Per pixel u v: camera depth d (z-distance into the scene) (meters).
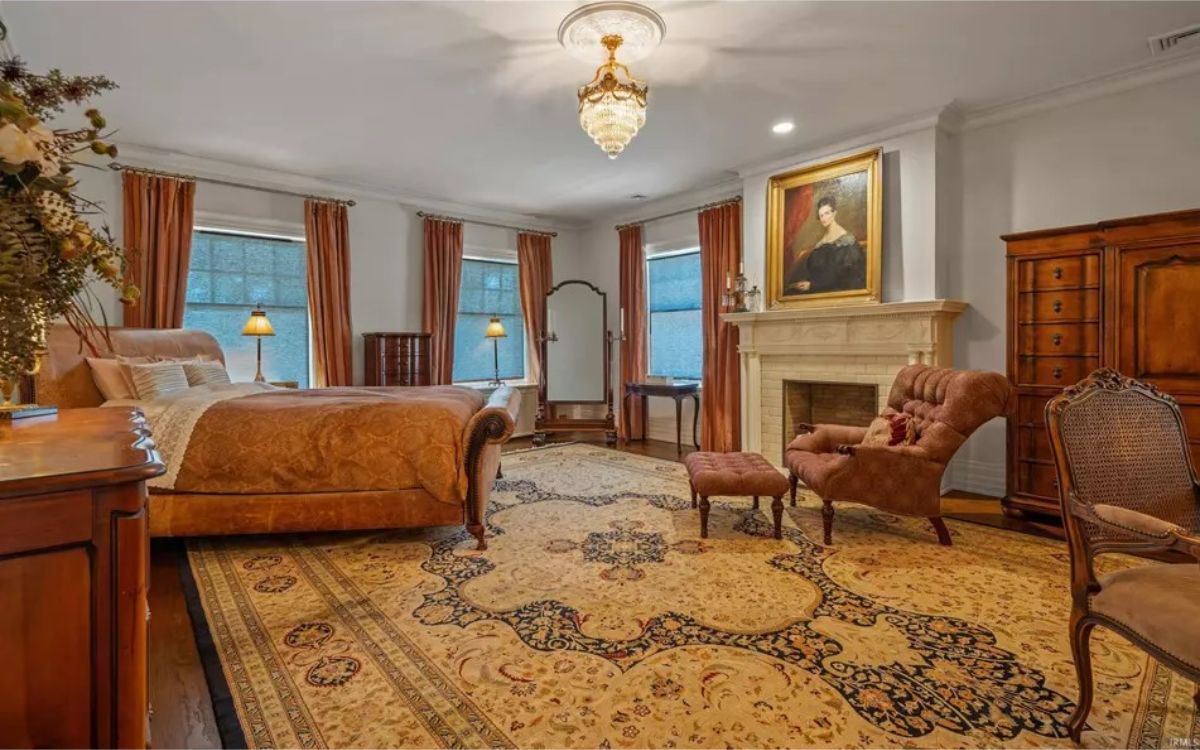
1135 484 1.73
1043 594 2.48
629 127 3.09
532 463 5.30
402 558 2.96
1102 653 2.00
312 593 2.54
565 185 5.77
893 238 4.37
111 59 3.15
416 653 2.04
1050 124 3.87
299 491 3.05
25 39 2.93
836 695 1.77
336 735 1.61
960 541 3.17
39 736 0.98
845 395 4.96
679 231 6.39
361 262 5.80
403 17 2.79
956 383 3.13
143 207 4.53
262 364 5.33
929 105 3.98
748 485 3.19
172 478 2.97
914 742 1.56
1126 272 3.18
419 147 4.62
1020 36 3.07
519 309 7.18
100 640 1.01
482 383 6.82
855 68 3.41
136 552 1.05
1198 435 2.97
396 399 3.42
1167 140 3.46
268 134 4.30
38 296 1.27
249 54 3.13
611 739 1.59
